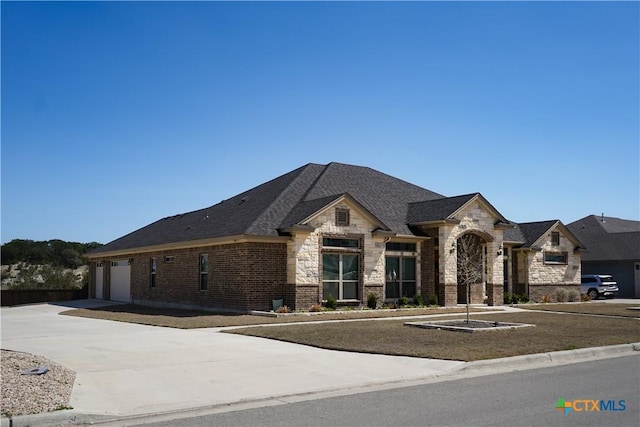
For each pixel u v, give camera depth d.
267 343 16.28
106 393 10.30
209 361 13.43
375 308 27.66
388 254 29.55
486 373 12.20
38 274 55.19
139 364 13.11
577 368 12.76
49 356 14.31
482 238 32.09
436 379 11.53
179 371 12.28
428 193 37.06
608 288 43.84
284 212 27.75
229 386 10.88
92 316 26.94
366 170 35.62
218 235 27.03
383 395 10.13
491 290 32.00
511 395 9.97
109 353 14.73
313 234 26.22
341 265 27.33
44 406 9.02
